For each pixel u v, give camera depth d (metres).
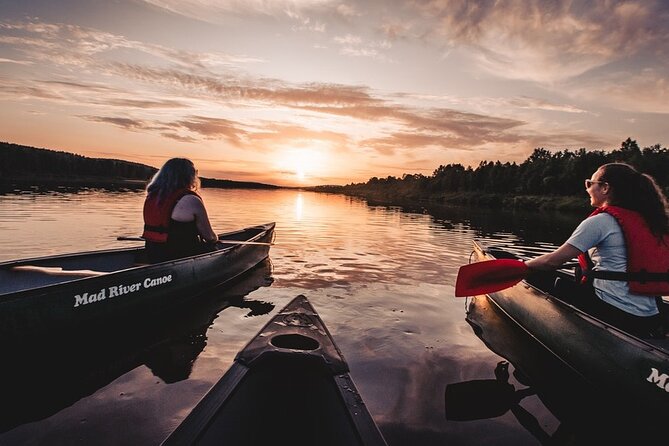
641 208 2.45
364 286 4.79
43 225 8.17
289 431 1.66
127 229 8.04
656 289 2.38
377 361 2.79
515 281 2.91
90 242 6.56
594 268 2.60
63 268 4.01
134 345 2.98
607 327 2.40
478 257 5.20
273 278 5.06
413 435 1.96
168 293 3.75
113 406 2.13
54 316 2.82
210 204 18.91
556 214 31.14
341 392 1.73
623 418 2.19
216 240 4.40
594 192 2.70
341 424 1.59
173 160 4.11
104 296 3.14
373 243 8.36
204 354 2.83
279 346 2.15
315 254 6.80
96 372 2.53
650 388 2.07
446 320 3.70
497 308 4.11
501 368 2.77
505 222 17.34
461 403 2.28
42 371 2.55
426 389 2.43
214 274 4.47
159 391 2.30
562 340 2.84
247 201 23.78
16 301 2.63
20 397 2.21
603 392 2.38
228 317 3.63
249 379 1.78
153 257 4.10
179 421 2.00
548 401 2.35
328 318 3.62
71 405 2.13
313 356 1.89
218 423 1.53
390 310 3.92
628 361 2.23
